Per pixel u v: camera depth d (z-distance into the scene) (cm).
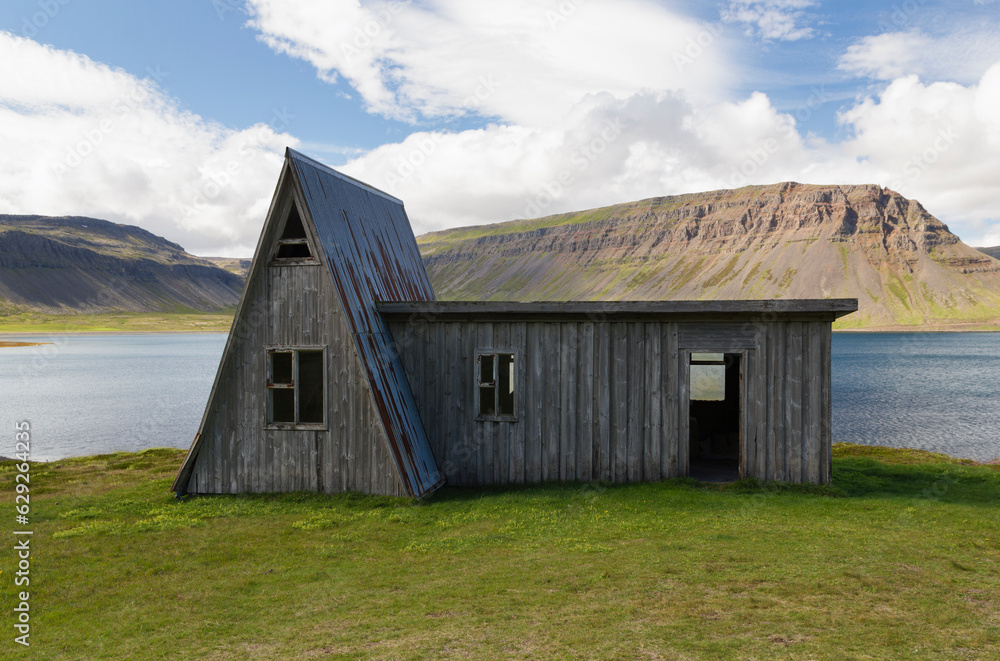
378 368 1425
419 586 841
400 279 1809
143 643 682
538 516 1189
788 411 1401
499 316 1501
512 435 1502
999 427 4497
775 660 579
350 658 624
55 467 2028
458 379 1530
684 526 1097
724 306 1391
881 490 1437
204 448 1448
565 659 599
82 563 970
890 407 5709
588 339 1474
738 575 834
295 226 1534
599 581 829
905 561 885
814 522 1116
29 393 6600
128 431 4209
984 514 1173
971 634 630
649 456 1454
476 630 682
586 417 1473
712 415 1983
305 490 1409
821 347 1389
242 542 1073
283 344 1420
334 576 895
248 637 692
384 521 1192
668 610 716
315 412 1541
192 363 11175
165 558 991
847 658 581
